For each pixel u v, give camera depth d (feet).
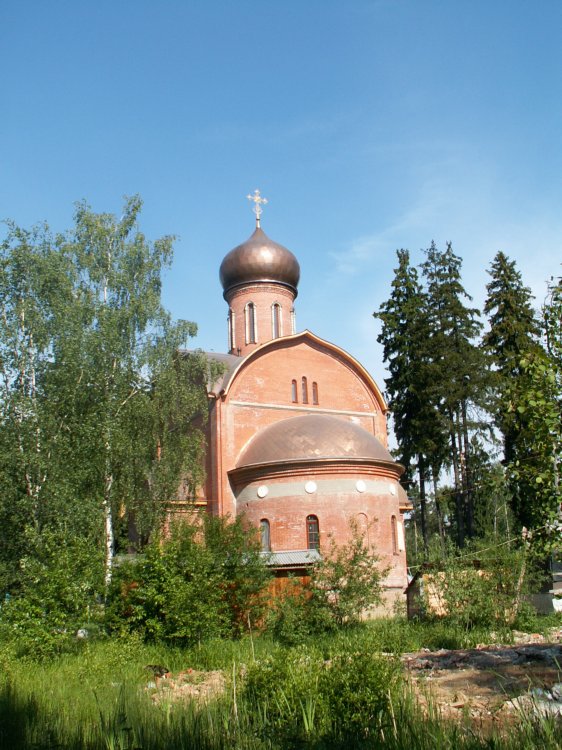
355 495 107.45
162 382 94.94
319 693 34.71
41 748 30.81
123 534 116.26
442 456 141.49
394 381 146.30
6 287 89.45
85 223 97.91
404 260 151.74
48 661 59.36
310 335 131.85
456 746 27.48
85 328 90.07
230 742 30.58
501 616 73.46
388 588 105.50
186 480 100.12
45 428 83.87
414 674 47.44
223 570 74.38
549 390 43.57
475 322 144.56
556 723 29.68
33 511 80.48
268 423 123.44
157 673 56.24
